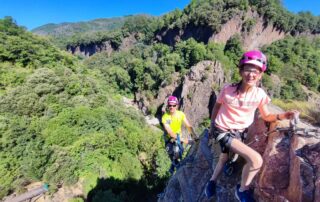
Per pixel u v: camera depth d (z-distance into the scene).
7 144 30.48
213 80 81.62
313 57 102.56
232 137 3.79
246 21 109.69
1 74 47.72
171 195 7.30
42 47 67.62
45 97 41.47
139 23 169.12
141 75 104.19
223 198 4.88
